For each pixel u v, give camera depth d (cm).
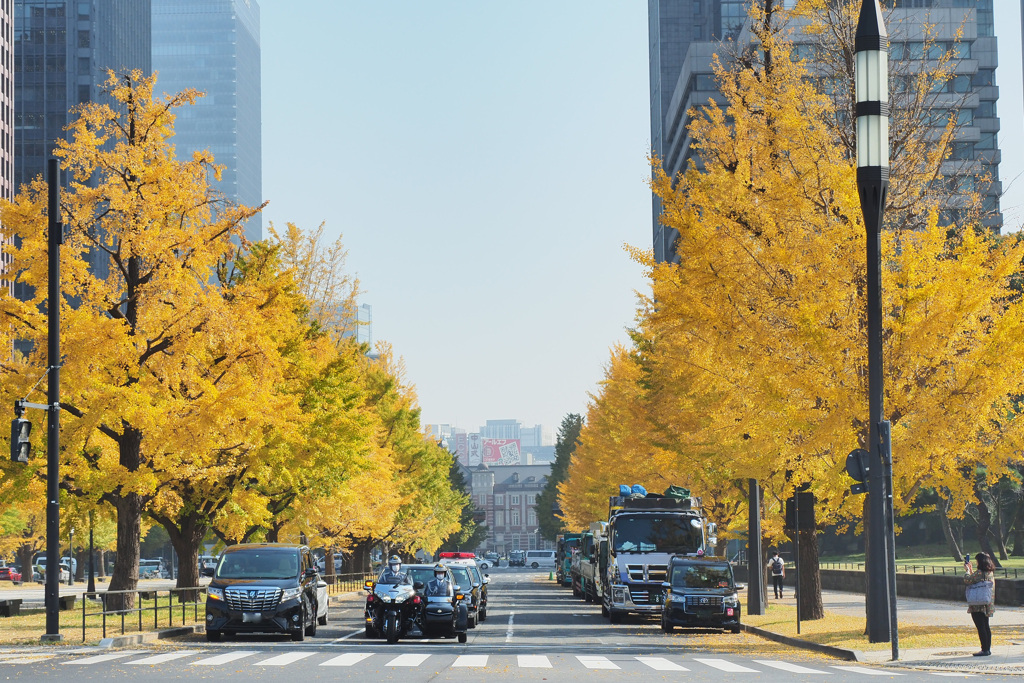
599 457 5694
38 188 2967
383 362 7056
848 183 2469
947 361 2469
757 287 2612
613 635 3003
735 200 2661
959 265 2395
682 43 13775
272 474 3703
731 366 2875
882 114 2250
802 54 3097
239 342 3166
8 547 9350
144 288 3030
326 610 3400
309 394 3753
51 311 2519
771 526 4075
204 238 3078
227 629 2628
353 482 5009
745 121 2872
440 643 2619
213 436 3048
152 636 2636
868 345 2270
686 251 2648
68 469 2970
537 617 4009
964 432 2448
